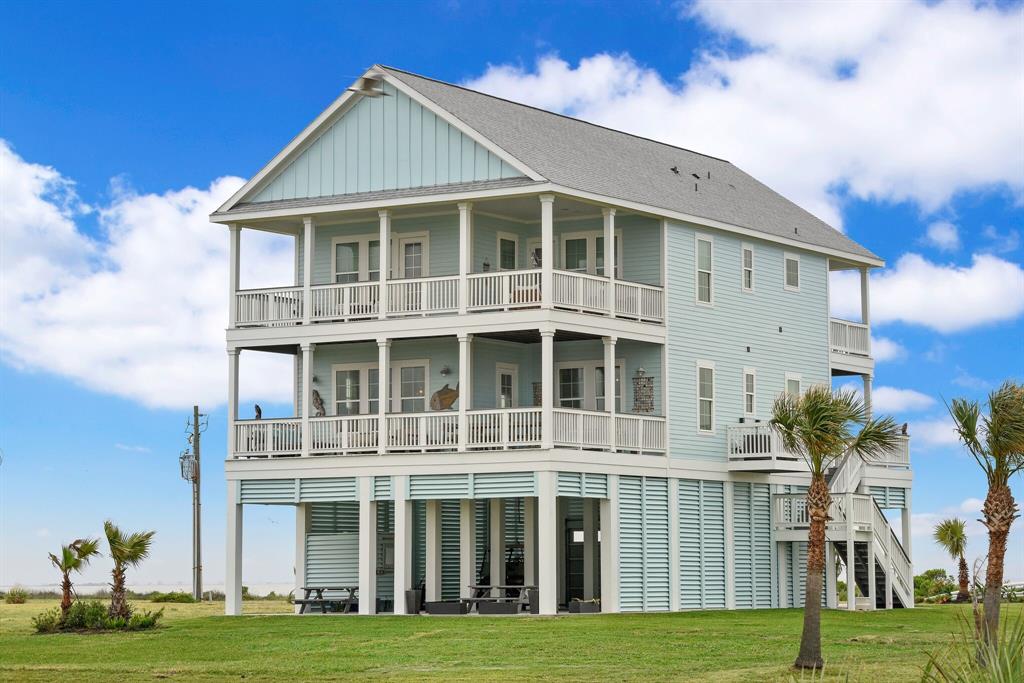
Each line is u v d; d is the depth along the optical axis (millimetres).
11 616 39000
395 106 38531
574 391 40469
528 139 39062
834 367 46094
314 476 38281
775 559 42281
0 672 24641
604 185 38000
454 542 41031
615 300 37906
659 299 39375
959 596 47969
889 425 24078
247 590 63406
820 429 23422
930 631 30156
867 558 41500
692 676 22938
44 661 26438
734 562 40969
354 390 41250
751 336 42625
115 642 29844
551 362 35844
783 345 43875
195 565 61844
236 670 24703
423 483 36875
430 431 37031
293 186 39656
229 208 40000
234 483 39219
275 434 38969
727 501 41000
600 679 22766
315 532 40969
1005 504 22859
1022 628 12805
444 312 37188
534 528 38750
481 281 36781
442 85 40469
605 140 44281
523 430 35844
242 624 34094
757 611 38562
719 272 41688
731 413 41625
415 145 38156
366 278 41000
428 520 38156
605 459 36969
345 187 38938
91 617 32812
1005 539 22844
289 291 39312
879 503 45875
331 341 38406
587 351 40344
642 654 25984
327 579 40031
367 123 38844
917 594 53188
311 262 39031
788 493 42156
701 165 47812
